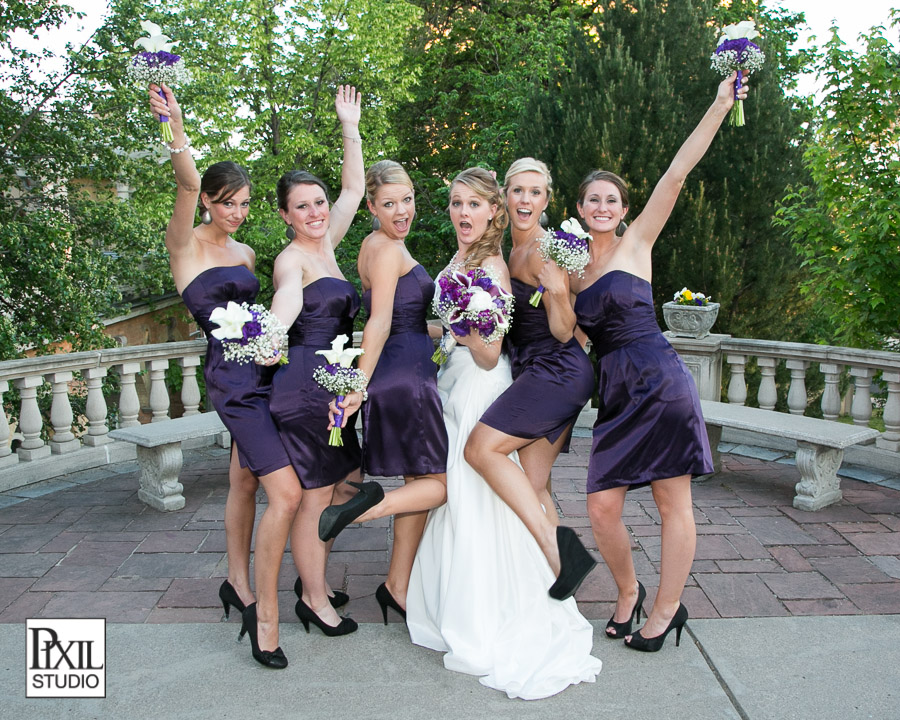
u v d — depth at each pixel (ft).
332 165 54.24
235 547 10.20
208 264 9.91
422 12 53.83
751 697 8.29
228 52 50.24
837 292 19.70
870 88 18.40
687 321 20.04
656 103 28.55
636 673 8.86
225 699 8.35
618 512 9.27
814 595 10.86
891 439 17.12
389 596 10.08
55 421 17.71
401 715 8.05
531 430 9.04
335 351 8.70
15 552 12.73
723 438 20.10
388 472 9.37
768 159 27.61
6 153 38.58
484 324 8.71
